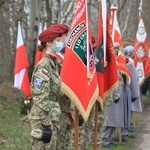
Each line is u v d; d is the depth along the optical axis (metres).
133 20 37.66
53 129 6.86
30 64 17.38
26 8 25.17
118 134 12.38
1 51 23.97
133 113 14.26
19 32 14.27
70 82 7.59
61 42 6.93
